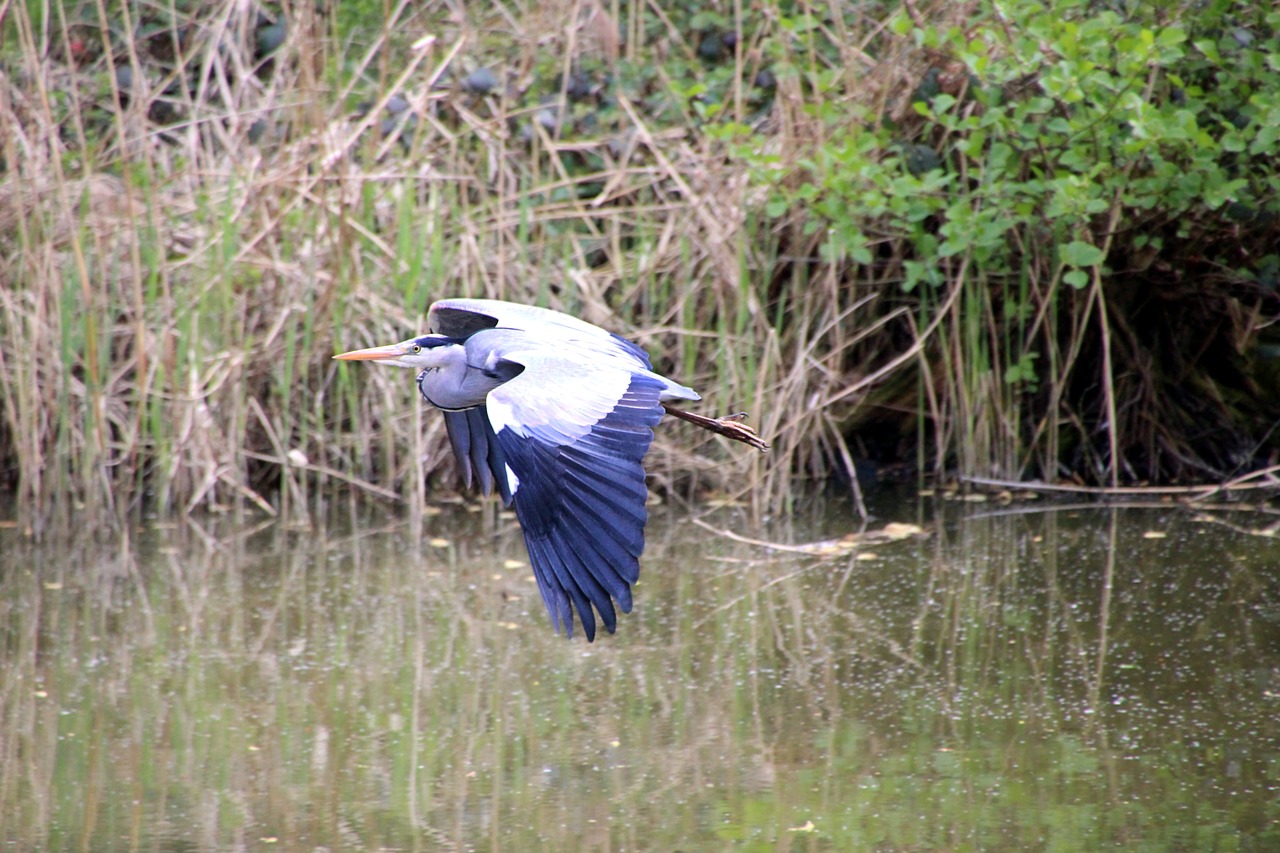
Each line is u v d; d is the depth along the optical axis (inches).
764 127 597.6
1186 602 415.8
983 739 328.5
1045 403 563.2
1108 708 344.2
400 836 287.4
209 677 377.4
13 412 504.7
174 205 549.3
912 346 557.0
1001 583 439.2
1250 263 531.8
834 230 508.1
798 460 565.0
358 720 348.5
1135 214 508.7
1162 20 500.1
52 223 510.6
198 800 305.6
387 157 593.3
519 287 540.4
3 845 283.6
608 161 580.4
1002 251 529.3
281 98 594.9
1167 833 281.1
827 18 593.9
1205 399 561.3
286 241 534.0
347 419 549.0
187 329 513.3
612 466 252.2
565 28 597.6
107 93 638.5
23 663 386.0
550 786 309.9
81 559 475.2
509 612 427.2
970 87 523.2
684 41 650.8
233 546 490.6
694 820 292.2
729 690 362.9
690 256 538.3
